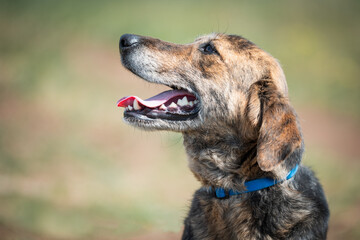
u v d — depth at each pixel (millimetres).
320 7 36188
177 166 13594
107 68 22344
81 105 17797
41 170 12234
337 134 17906
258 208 5859
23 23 27109
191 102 6902
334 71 25516
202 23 27734
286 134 5547
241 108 6211
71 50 24125
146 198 10828
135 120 6445
